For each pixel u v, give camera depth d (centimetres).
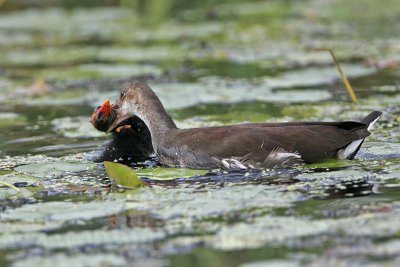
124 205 1073
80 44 2544
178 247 931
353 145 1237
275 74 1991
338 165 1209
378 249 894
